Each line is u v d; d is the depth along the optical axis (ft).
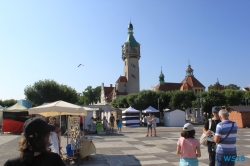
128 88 295.89
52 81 179.11
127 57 302.04
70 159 30.30
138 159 32.07
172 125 114.21
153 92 168.86
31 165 6.72
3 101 273.13
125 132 76.33
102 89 342.64
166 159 31.96
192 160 15.56
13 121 74.74
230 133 15.89
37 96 169.37
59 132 25.93
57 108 32.55
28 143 6.89
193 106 158.10
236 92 168.66
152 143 47.88
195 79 280.31
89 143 31.09
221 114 16.55
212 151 21.42
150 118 61.72
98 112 144.25
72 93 181.78
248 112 94.89
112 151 38.58
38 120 7.27
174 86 287.28
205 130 22.12
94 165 28.89
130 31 311.27
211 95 153.17
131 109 114.93
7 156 35.04
